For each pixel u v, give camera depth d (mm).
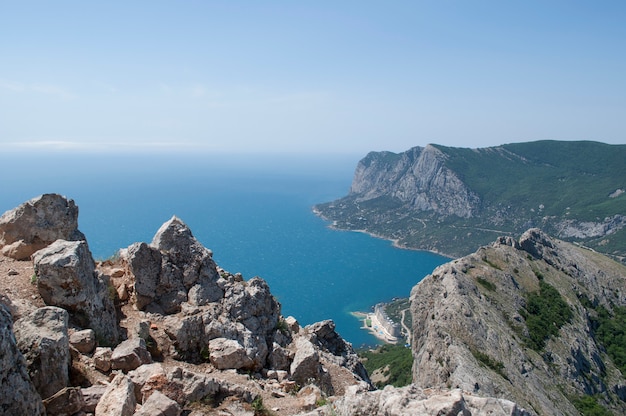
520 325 84125
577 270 116812
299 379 24328
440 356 70250
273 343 26328
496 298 88375
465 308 77375
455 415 11539
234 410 15984
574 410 67812
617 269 126125
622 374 90562
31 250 24078
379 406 12930
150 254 25859
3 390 11656
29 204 24609
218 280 27188
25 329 15031
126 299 24859
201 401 15922
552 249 121375
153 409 14070
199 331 23469
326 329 36469
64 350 15250
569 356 81375
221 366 22156
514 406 12609
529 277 102500
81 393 14359
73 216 26328
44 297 19250
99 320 20344
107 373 17500
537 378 70188
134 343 19062
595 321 102750
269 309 29078
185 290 26219
